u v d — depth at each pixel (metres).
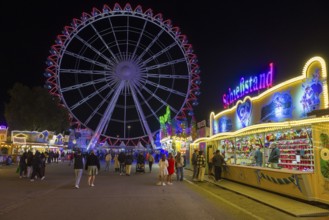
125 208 10.05
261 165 15.20
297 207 10.03
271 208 10.24
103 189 14.91
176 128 36.38
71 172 26.14
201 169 18.72
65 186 16.03
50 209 9.83
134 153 52.16
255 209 10.08
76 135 63.44
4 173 24.23
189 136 31.62
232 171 17.41
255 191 13.69
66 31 43.62
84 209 9.85
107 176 22.81
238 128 18.17
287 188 11.68
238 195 13.07
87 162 16.45
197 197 12.50
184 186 16.42
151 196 12.70
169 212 9.47
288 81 12.94
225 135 19.28
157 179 20.50
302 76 12.12
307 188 10.52
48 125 52.91
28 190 14.31
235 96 18.88
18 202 11.09
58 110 53.56
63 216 8.82
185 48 46.25
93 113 45.50
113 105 46.38
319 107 11.18
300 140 12.70
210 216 8.95
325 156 10.24
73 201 11.38
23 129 51.81
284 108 13.32
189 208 10.13
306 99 11.91
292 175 11.14
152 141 50.09
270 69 14.73
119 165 26.89
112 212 9.41
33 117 51.09
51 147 49.25
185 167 32.50
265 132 15.24
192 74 45.72
